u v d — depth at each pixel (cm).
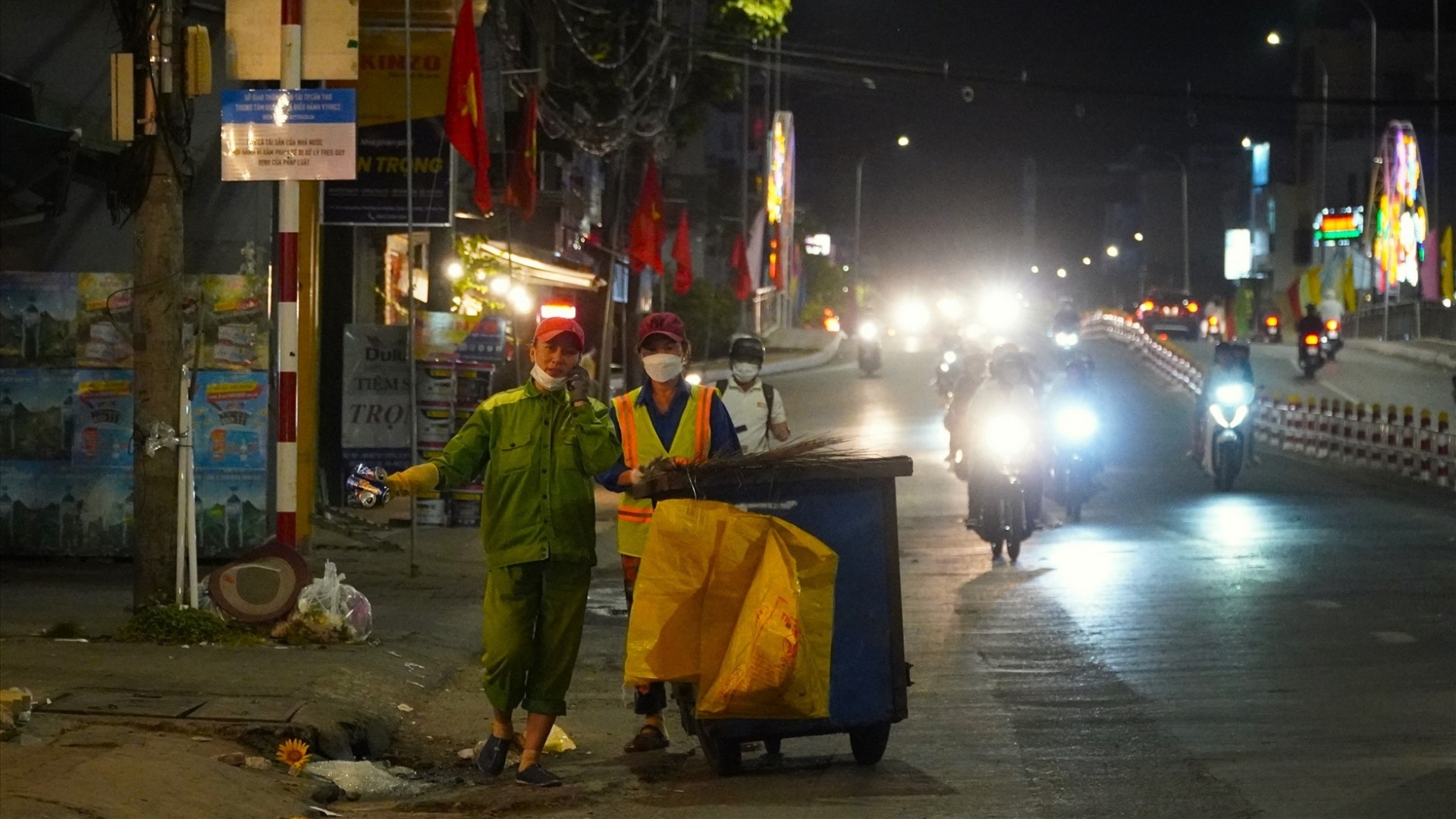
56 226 1517
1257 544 1623
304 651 989
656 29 3070
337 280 1995
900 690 749
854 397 3956
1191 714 873
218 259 1489
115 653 962
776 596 705
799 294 7325
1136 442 2972
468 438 750
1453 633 1112
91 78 1495
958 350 3572
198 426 1384
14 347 1398
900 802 698
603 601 1355
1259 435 3206
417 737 873
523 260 2745
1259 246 9075
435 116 1691
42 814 630
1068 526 1817
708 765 788
